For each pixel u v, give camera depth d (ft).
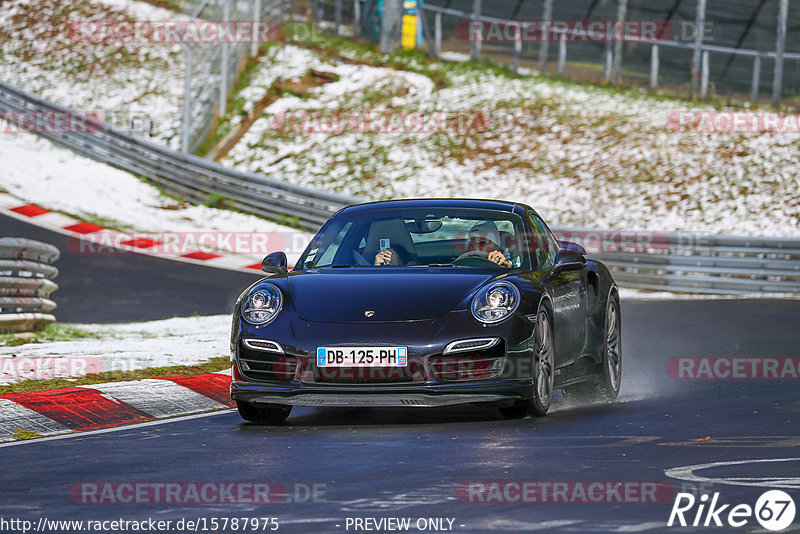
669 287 238.27
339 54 406.00
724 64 354.54
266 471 61.36
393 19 405.59
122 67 413.80
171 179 327.06
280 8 425.69
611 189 311.68
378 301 80.69
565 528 46.19
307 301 81.76
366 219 93.97
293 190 304.50
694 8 356.79
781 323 162.81
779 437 71.36
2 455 69.77
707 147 323.37
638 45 367.45
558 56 380.58
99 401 88.43
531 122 352.90
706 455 64.34
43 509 52.21
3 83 367.45
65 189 316.19
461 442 70.64
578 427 77.36
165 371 106.01
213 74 391.24
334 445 70.69
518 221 92.02
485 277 83.56
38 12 456.45
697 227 287.69
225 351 123.03
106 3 464.24
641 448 67.15
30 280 133.28
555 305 86.07
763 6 347.36
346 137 358.02
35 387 93.81
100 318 176.24
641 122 343.46
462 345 77.92
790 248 233.76
